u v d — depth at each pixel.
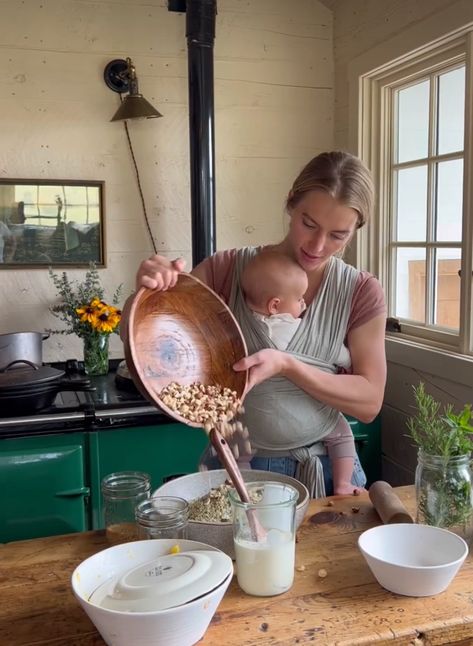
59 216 2.80
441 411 2.37
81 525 2.30
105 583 0.98
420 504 1.22
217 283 1.65
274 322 1.55
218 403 1.27
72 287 2.86
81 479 2.28
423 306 2.62
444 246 2.46
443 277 2.49
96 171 2.84
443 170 2.46
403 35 2.44
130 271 2.92
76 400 2.38
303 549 1.21
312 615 0.99
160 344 1.35
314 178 1.41
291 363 1.43
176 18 2.86
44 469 2.23
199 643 0.93
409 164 2.65
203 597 0.89
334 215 1.40
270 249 1.63
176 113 2.90
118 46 2.81
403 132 2.72
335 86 3.05
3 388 2.21
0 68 2.69
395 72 2.65
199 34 2.62
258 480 1.39
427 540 1.14
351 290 1.56
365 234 2.84
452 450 1.21
